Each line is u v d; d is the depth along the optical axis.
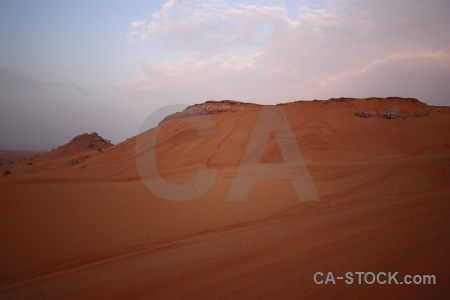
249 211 14.86
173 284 5.74
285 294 4.58
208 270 6.29
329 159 38.72
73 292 6.22
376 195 16.86
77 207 14.81
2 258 9.88
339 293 4.43
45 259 9.92
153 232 12.43
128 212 14.47
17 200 15.40
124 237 11.85
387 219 8.84
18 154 153.12
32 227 12.35
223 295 4.84
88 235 11.94
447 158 26.03
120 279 6.60
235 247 8.07
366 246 6.43
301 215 12.66
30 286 7.21
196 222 13.49
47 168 62.69
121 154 59.03
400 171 23.33
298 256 6.40
